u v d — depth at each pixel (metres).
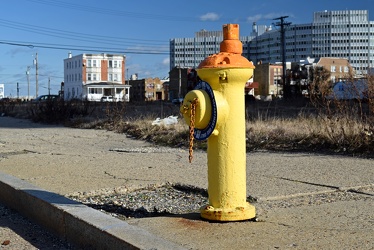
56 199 5.90
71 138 17.08
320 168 9.15
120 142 15.43
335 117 13.80
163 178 8.29
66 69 127.94
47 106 27.25
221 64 5.01
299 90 56.75
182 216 5.49
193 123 5.04
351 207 5.88
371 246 4.27
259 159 10.65
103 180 8.15
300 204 6.21
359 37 176.38
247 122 16.08
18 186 6.72
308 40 181.25
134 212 6.23
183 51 147.38
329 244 4.34
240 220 5.14
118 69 119.00
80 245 5.04
